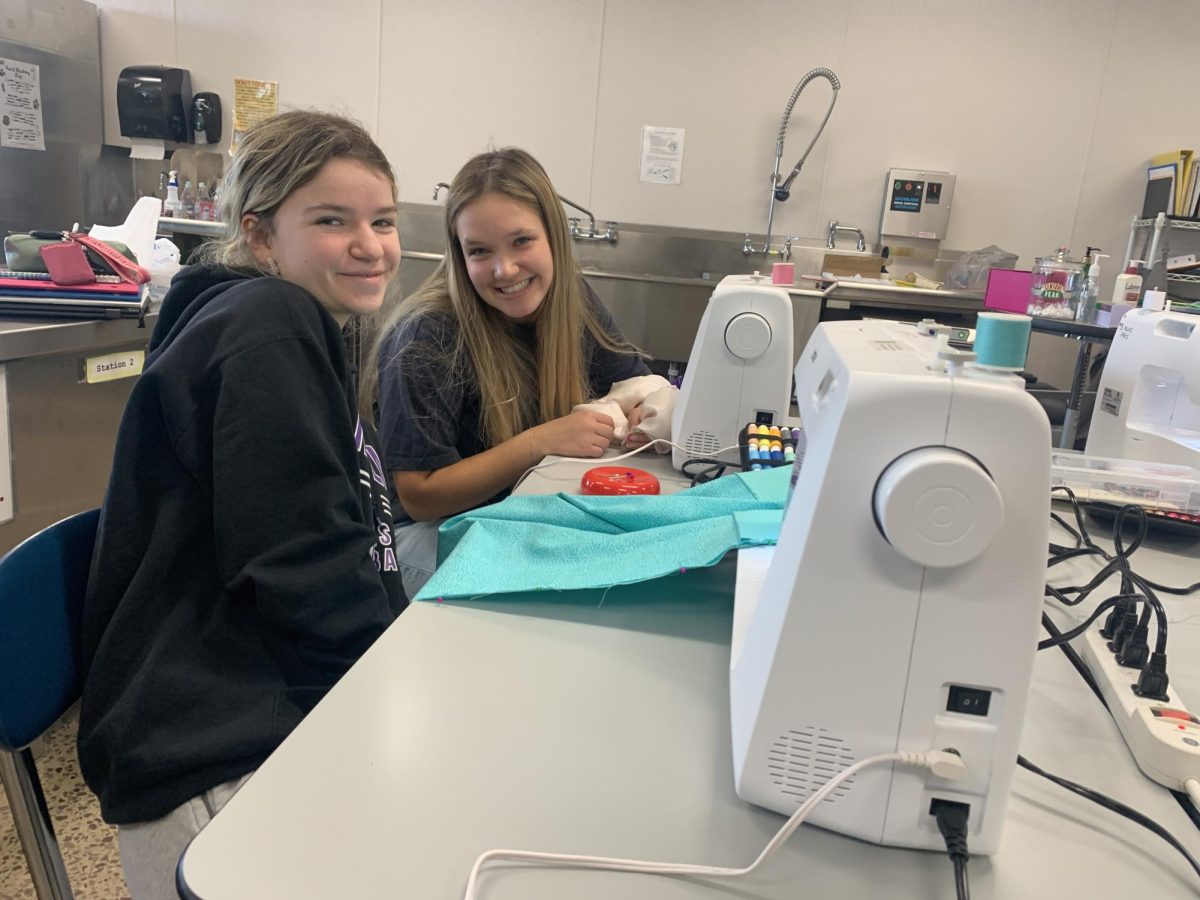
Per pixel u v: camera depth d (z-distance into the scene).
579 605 0.79
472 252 1.42
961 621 0.48
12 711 0.72
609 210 3.38
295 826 0.49
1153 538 1.08
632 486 1.10
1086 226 3.18
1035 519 0.46
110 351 1.92
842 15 3.10
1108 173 3.13
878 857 0.50
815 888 0.48
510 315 1.49
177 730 0.73
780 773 0.52
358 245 1.01
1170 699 0.65
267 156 0.98
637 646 0.72
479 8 3.26
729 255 3.28
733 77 3.20
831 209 3.28
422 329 1.43
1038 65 3.07
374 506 1.09
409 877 0.46
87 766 0.73
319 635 0.81
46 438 1.79
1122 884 0.49
